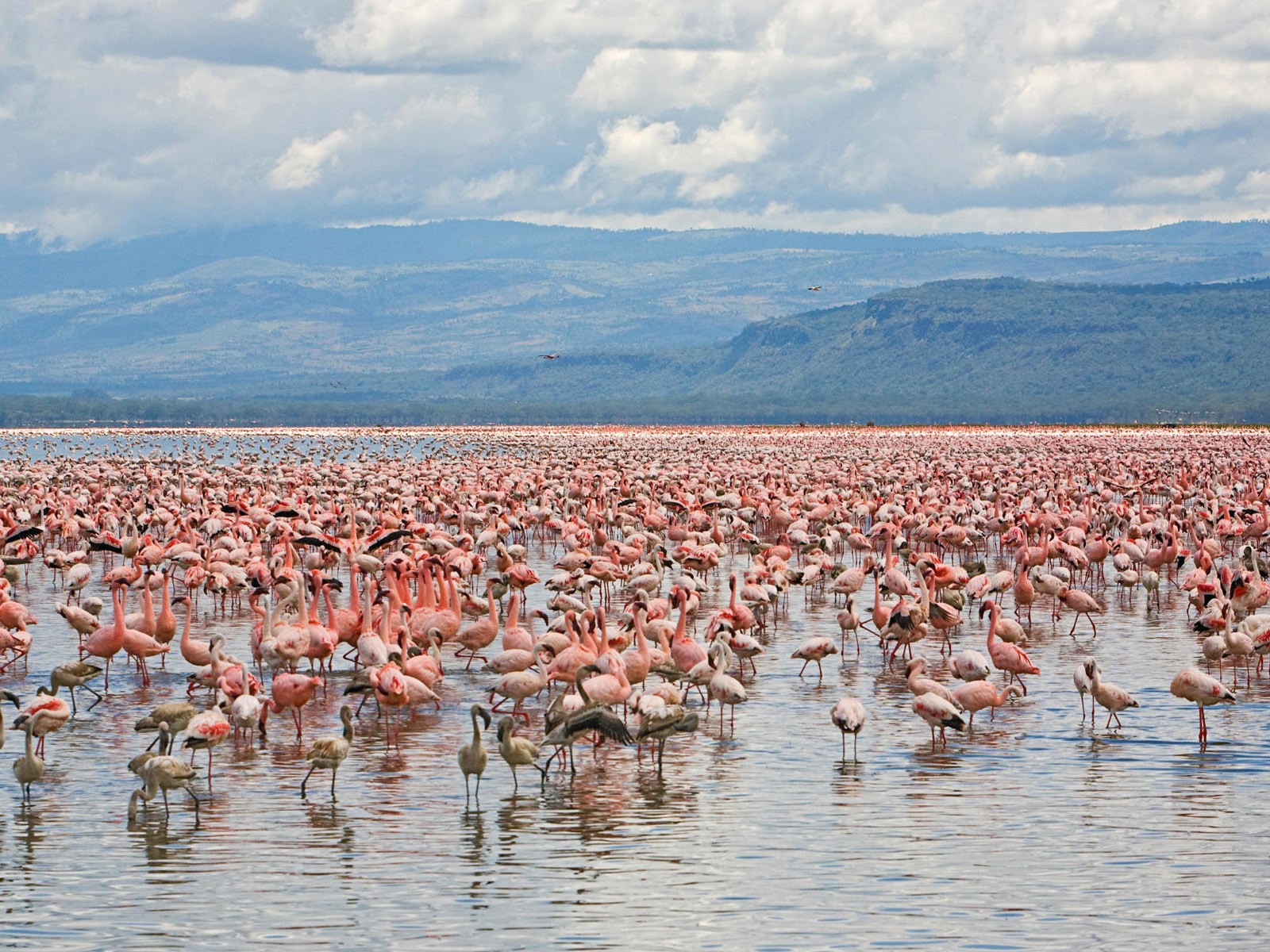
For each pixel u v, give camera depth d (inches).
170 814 930.7
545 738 1059.3
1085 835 880.9
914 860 840.9
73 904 783.7
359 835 888.9
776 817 919.0
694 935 739.4
